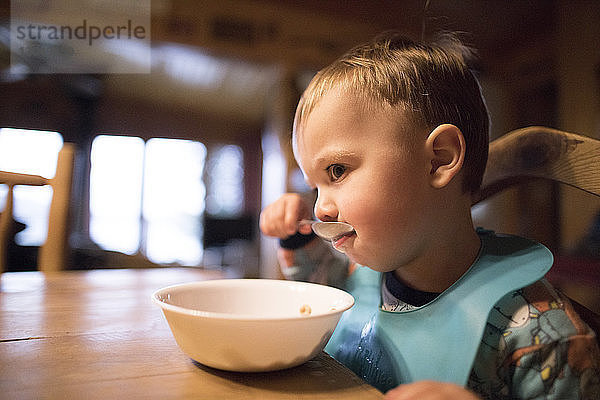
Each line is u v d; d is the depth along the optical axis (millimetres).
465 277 576
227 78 5242
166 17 3615
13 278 1087
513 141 690
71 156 1351
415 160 554
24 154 5559
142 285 1000
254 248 5836
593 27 3297
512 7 3654
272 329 403
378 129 546
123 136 6770
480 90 661
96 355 481
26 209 5051
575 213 3281
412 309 607
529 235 3941
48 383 396
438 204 579
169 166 7105
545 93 4203
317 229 594
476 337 504
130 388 387
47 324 626
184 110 7102
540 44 4047
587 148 633
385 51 617
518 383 503
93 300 819
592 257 1968
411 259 601
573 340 489
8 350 497
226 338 407
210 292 550
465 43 756
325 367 458
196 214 7250
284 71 4012
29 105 5559
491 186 720
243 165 7523
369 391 398
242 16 3760
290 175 3906
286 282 584
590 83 3320
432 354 534
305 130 589
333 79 582
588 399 474
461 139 559
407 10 3713
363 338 642
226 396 375
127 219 6855
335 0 3789
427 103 564
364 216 548
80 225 6066
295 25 3883
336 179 574
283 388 399
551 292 552
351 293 756
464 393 336
